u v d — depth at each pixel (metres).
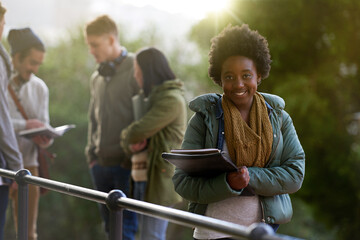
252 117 2.40
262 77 2.46
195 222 1.85
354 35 11.90
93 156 4.91
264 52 2.41
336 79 12.27
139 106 4.23
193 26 13.28
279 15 11.44
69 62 14.99
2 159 3.76
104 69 4.65
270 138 2.39
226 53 2.39
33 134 4.64
